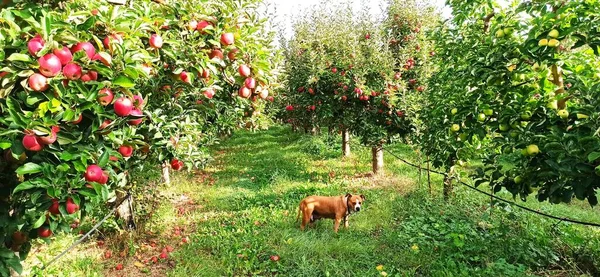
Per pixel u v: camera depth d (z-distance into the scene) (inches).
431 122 247.6
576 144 110.0
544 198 129.6
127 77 78.8
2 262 101.3
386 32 410.3
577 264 196.1
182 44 126.2
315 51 386.3
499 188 146.3
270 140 674.8
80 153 77.4
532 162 127.3
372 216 269.0
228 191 350.0
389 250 216.2
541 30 119.2
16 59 69.0
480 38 166.6
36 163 77.2
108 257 215.8
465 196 290.2
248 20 136.0
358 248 218.1
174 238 241.9
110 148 87.6
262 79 142.6
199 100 172.9
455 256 202.2
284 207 294.4
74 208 82.4
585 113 108.7
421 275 191.8
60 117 72.7
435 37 217.3
